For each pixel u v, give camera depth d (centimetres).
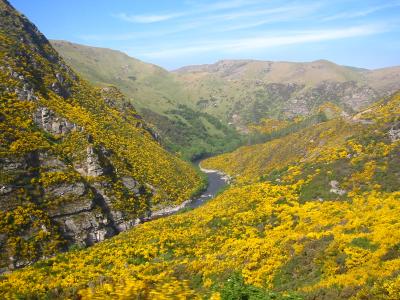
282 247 3969
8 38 13462
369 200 5919
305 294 2462
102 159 11975
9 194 8894
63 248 8906
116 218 10969
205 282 3744
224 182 17962
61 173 10225
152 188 13412
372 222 3909
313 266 3309
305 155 11781
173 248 6744
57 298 2248
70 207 9812
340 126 11600
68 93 14512
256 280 3500
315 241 3741
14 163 9488
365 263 2927
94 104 15675
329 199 6994
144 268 5181
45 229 8838
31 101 11631
